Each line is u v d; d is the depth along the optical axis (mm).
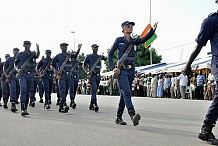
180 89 20688
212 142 5102
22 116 9453
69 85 12023
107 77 30656
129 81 7094
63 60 11453
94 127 7016
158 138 5617
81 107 13078
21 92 9633
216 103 5102
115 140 5461
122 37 7203
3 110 11828
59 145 5098
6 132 6383
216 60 4957
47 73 13094
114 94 28031
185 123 7625
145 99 19578
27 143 5273
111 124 7520
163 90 22812
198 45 5004
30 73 9859
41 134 6121
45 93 12875
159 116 9234
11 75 11188
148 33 7199
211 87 18438
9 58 11406
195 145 5020
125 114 9805
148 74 25672
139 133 6164
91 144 5152
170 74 23500
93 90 11492
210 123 5172
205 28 4926
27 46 9875
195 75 21250
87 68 11469
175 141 5340
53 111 11250
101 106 13523
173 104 14484
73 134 6098
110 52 7211
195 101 17031
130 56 7121
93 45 11523
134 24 7180
